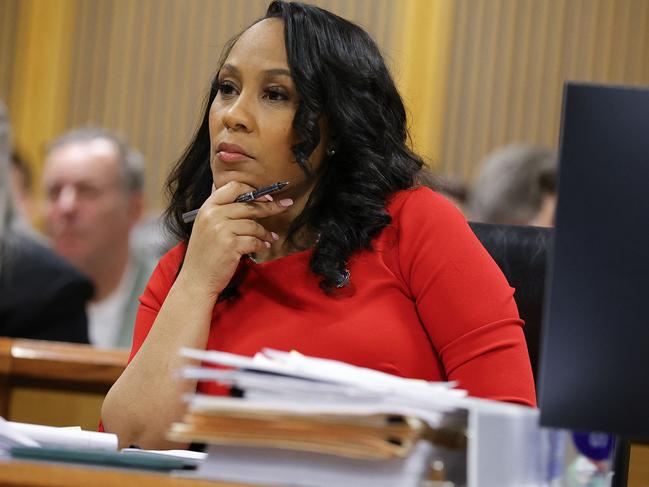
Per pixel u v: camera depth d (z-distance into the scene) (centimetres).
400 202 454
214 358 307
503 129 1144
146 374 427
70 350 635
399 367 426
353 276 441
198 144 487
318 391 298
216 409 299
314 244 450
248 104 437
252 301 446
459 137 1148
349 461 303
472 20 1148
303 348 428
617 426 303
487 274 429
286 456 305
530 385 411
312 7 452
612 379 304
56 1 1209
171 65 1189
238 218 439
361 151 449
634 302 304
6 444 328
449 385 330
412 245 441
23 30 1214
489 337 416
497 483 304
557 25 1138
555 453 336
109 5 1202
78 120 1208
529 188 947
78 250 986
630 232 305
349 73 445
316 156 447
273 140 435
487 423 301
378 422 297
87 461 315
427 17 1147
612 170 306
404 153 466
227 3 1178
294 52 436
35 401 629
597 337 305
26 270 789
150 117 1193
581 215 306
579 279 306
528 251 489
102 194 986
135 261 997
